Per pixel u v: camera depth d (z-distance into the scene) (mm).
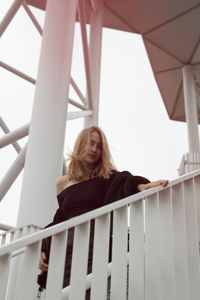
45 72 6945
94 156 3090
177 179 3041
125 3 15180
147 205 2809
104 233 2506
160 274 2686
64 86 6941
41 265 2756
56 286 2209
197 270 2881
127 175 2865
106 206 2535
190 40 16609
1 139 8367
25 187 5930
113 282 2469
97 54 12586
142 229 2652
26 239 2158
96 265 2438
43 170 6023
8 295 4918
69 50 7371
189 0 14859
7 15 9445
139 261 2568
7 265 2066
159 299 2516
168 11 15492
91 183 2951
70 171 3139
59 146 6355
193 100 16391
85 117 11461
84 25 9977
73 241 2627
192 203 3129
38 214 5730
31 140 6320
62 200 3002
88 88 11266
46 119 6457
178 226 2941
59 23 7496
